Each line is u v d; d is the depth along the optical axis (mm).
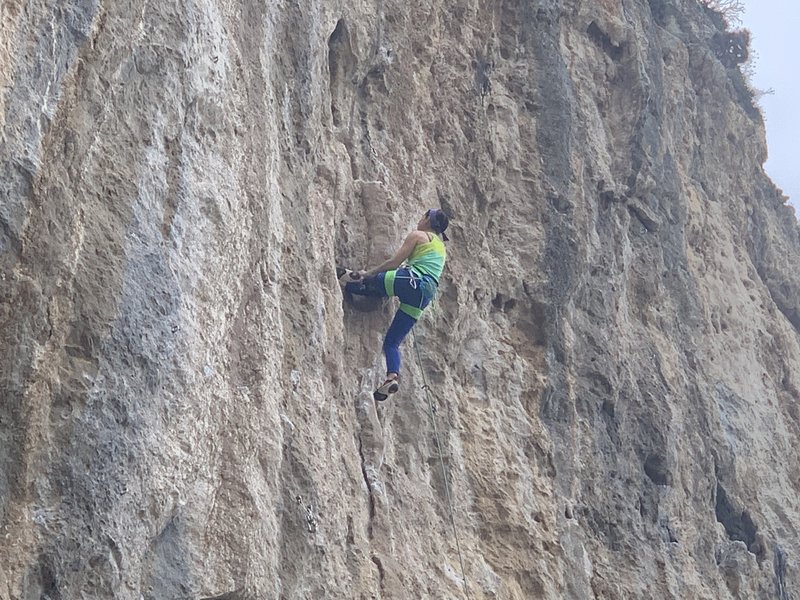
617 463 11797
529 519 9516
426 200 9938
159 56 5594
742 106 22828
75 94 4871
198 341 5527
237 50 6707
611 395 11977
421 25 10812
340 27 9078
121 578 4758
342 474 7289
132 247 5145
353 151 9086
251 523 5805
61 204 4719
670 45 18969
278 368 6676
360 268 8492
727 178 20344
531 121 12469
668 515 12328
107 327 4879
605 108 14594
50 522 4469
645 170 14844
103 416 4773
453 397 9539
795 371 18688
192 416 5387
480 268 10664
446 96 11055
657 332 14336
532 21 13086
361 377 8133
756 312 18391
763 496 15422
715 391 15562
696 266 17062
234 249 6113
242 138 6535
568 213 12047
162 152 5535
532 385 10641
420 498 8461
